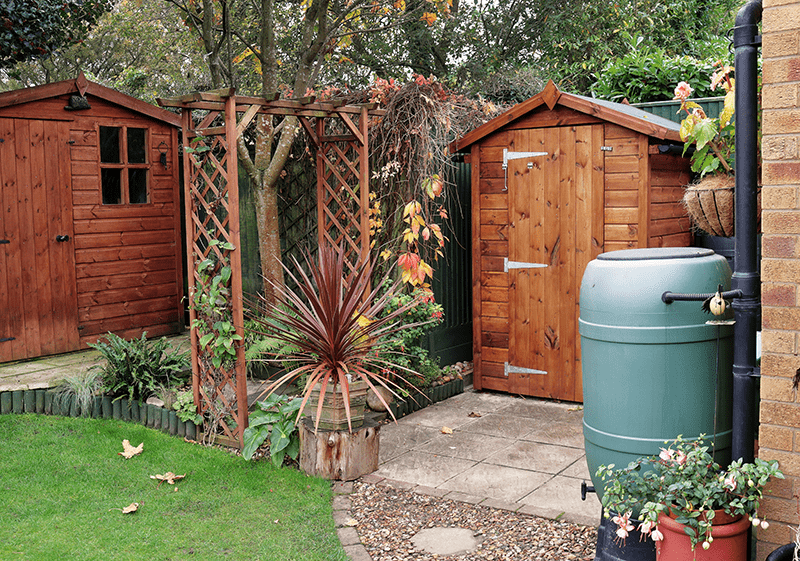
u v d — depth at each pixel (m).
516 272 6.12
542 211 5.93
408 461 4.61
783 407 2.63
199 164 4.84
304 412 4.57
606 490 2.84
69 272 6.72
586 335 3.06
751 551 2.91
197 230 4.98
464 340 7.03
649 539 2.92
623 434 2.95
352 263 5.88
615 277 2.95
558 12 12.09
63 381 5.50
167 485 4.21
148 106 7.18
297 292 7.00
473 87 9.44
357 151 5.85
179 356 5.75
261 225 6.73
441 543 3.44
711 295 2.77
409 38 12.34
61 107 6.58
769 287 2.63
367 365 4.92
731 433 2.98
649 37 12.09
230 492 4.10
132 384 5.34
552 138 5.83
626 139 5.46
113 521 3.72
